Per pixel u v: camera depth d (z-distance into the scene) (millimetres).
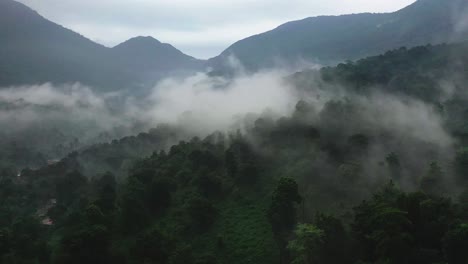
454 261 51469
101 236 74312
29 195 116625
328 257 60938
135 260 73500
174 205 90250
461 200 67938
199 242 78562
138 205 87625
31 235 87312
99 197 95312
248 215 82250
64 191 113500
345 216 72312
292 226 72125
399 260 53344
